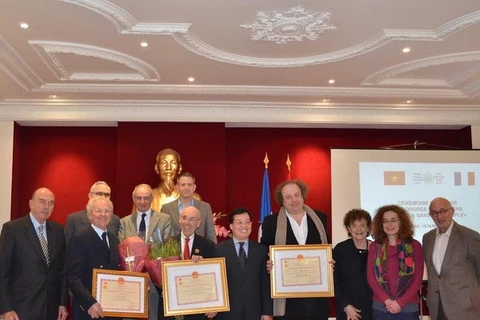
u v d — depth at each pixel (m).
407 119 7.89
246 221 4.18
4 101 7.34
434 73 6.55
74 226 5.12
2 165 7.36
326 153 8.21
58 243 4.64
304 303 4.27
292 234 4.43
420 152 7.67
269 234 4.51
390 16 4.79
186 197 5.42
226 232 6.92
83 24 4.88
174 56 5.78
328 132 8.25
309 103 7.66
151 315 4.52
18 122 7.62
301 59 5.95
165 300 3.95
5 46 5.38
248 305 4.07
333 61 5.94
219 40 5.40
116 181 7.58
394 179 7.59
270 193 8.06
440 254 4.77
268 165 8.12
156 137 7.60
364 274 4.34
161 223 5.23
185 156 7.59
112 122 7.69
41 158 7.87
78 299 3.89
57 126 7.94
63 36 5.19
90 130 7.98
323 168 8.17
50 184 7.84
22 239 4.50
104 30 5.03
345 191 7.53
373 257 4.30
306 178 8.13
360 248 4.45
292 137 8.20
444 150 7.69
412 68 6.14
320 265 4.23
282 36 5.26
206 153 7.62
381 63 6.04
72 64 6.12
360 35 5.25
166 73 6.39
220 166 7.61
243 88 7.02
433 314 4.71
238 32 5.17
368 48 5.54
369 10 4.66
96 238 4.07
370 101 7.59
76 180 7.87
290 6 4.59
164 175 7.07
